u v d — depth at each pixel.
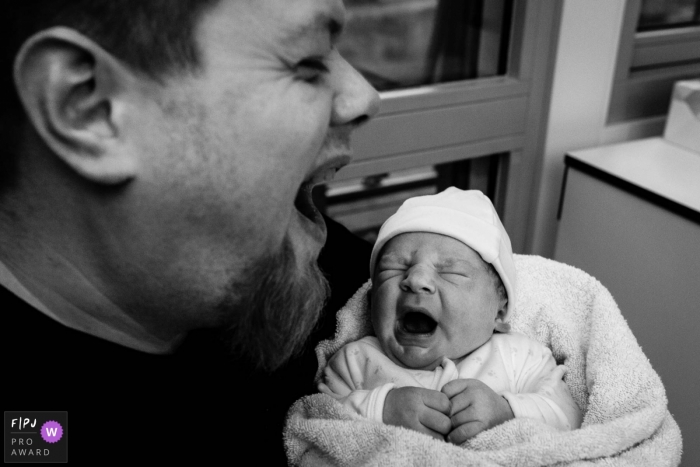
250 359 0.65
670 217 1.29
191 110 0.42
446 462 0.67
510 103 1.52
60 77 0.39
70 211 0.45
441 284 0.85
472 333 0.87
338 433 0.71
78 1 0.39
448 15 1.42
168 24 0.40
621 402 0.79
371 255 0.96
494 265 0.88
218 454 0.58
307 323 0.60
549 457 0.69
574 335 0.93
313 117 0.47
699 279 1.26
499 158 1.63
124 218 0.45
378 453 0.70
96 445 0.49
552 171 1.63
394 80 1.42
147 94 0.41
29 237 0.47
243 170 0.45
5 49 0.40
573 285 0.98
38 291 0.48
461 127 1.48
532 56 1.50
